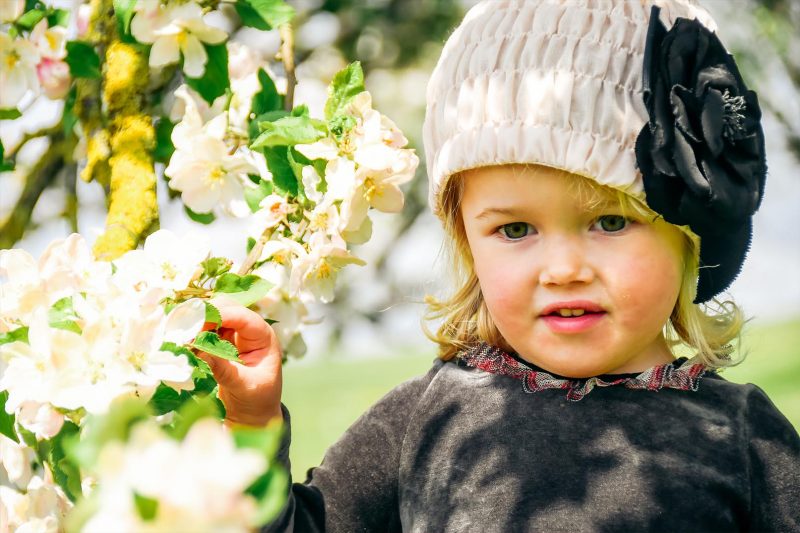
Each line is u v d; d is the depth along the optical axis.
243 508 0.71
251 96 1.73
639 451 1.45
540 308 1.42
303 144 1.50
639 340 1.43
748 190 1.38
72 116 1.84
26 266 1.36
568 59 1.41
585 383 1.51
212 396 1.31
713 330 1.59
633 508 1.42
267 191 1.60
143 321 1.24
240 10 1.66
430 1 4.04
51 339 1.21
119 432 0.75
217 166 1.60
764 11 4.04
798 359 6.14
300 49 3.71
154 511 0.69
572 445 1.47
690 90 1.37
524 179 1.40
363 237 1.57
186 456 0.70
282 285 1.59
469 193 1.48
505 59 1.44
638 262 1.40
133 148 1.66
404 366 8.81
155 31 1.60
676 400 1.49
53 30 1.60
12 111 1.63
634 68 1.41
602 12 1.44
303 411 6.67
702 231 1.39
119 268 1.37
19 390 1.21
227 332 1.42
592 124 1.38
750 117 1.42
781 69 4.17
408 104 4.13
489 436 1.52
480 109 1.44
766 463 1.46
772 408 1.52
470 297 1.65
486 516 1.46
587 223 1.41
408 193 4.03
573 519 1.42
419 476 1.57
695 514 1.41
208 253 1.40
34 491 1.42
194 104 1.68
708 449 1.45
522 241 1.44
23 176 2.25
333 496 1.61
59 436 1.31
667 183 1.34
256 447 0.74
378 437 1.64
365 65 3.98
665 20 1.47
